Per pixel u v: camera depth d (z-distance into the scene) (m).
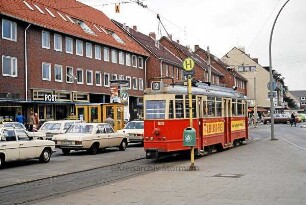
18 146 17.73
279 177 12.87
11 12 35.78
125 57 56.31
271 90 32.47
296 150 22.72
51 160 20.42
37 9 41.62
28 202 10.13
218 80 88.19
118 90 36.78
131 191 10.85
